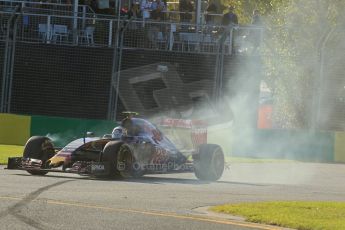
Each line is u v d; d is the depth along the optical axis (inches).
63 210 620.7
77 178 943.0
